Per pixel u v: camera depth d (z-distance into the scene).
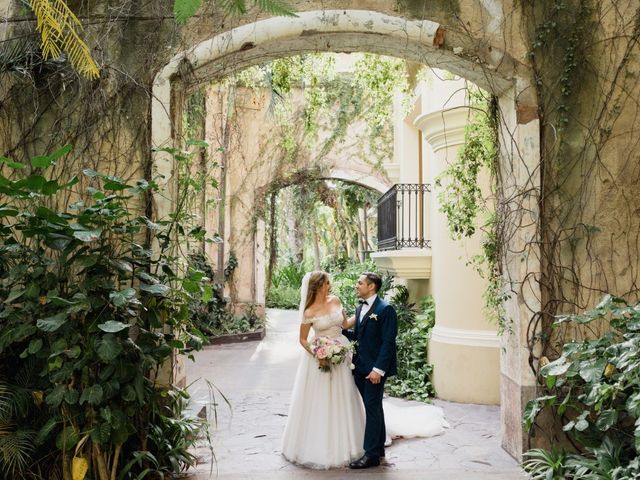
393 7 3.95
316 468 3.88
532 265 3.98
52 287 3.14
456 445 4.44
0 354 3.29
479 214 5.90
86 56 1.49
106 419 2.94
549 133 4.01
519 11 4.00
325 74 6.80
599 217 3.96
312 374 4.07
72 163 3.79
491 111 4.47
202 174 4.63
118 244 3.65
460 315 6.05
